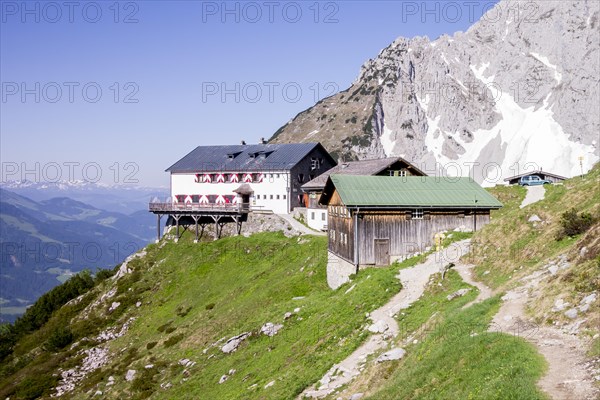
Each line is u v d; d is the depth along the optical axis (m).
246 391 33.88
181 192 105.00
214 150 111.38
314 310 44.78
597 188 40.00
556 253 32.69
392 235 49.69
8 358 76.62
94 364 62.28
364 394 25.09
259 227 89.12
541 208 41.81
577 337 20.67
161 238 94.31
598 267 24.88
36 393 57.38
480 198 51.62
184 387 42.72
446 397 19.86
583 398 15.83
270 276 66.81
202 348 52.41
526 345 20.67
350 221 50.19
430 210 50.47
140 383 48.72
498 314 25.92
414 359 25.55
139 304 76.75
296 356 35.91
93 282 95.06
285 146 104.81
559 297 24.50
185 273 81.31
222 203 100.81
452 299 32.34
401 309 34.75
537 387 17.09
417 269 41.94
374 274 44.31
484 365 20.44
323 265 60.03
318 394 27.53
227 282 73.56
